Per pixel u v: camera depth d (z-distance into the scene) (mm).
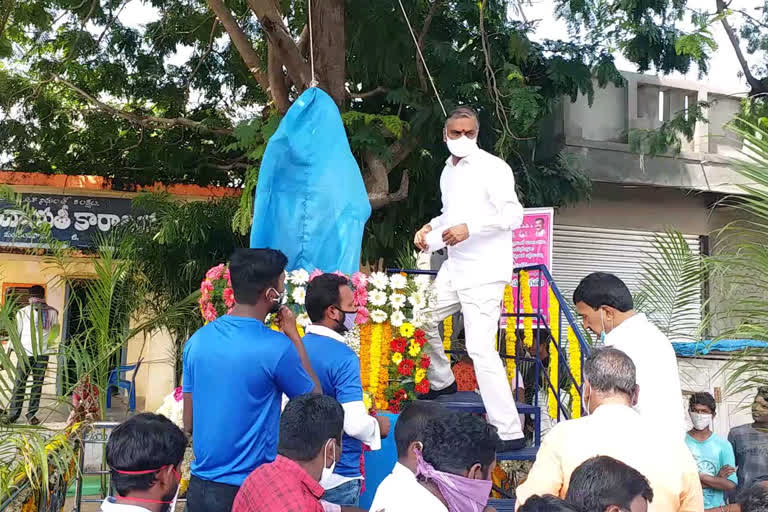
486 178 4562
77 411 5840
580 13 9609
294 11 10039
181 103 11773
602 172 10977
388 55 8875
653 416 3021
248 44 8844
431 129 8875
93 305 6309
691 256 6629
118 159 12031
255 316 3068
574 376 5355
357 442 3381
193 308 8391
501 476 5926
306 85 8180
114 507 2344
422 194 9750
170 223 9812
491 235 4555
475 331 4520
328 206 4602
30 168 12047
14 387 4969
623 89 11336
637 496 2000
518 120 8859
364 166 9125
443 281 4781
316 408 2457
